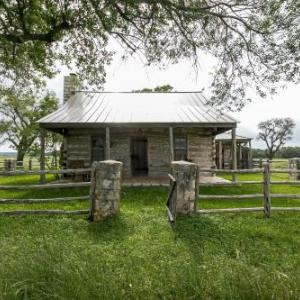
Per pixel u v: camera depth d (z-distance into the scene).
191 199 7.02
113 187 6.87
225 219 6.91
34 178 18.98
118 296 3.43
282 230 6.27
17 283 3.44
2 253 4.43
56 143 21.48
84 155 15.53
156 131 15.97
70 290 3.43
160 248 5.20
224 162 25.47
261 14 7.16
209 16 7.68
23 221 6.68
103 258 4.64
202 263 4.60
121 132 15.81
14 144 29.42
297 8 6.34
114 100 17.89
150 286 3.75
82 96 18.52
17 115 28.83
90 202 6.90
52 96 28.50
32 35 8.20
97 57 10.02
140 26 8.27
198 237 5.79
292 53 7.11
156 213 7.47
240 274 3.80
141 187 12.22
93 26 8.66
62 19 8.45
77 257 4.44
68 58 10.30
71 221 6.68
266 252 5.16
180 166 6.97
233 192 11.47
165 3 7.36
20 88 13.46
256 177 19.14
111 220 6.71
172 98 18.39
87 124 12.98
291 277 3.77
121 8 7.80
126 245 5.33
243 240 5.66
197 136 16.14
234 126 13.27
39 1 8.03
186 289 3.60
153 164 15.94
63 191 11.62
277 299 3.37
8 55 10.27
